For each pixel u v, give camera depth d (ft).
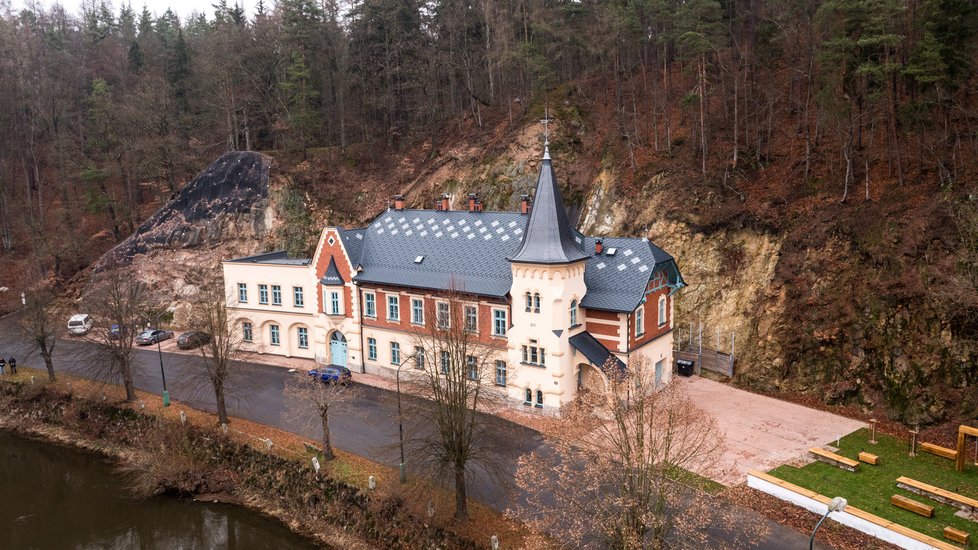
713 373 182.09
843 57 173.68
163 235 278.26
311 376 187.11
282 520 138.51
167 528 140.87
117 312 188.14
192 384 186.39
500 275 168.66
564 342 155.43
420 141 308.19
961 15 163.84
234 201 278.46
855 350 159.22
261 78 336.49
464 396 119.44
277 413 171.01
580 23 288.10
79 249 302.25
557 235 153.48
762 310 177.58
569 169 252.21
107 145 315.99
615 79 276.41
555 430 108.47
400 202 205.98
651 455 91.35
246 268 216.33
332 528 131.64
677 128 238.89
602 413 142.10
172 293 269.44
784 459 132.05
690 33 205.98
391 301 186.80
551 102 273.13
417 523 120.26
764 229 185.57
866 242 165.37
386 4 323.16
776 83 227.20
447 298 155.94
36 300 205.57
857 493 117.50
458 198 263.49
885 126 188.85
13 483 164.55
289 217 278.05
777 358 170.91
